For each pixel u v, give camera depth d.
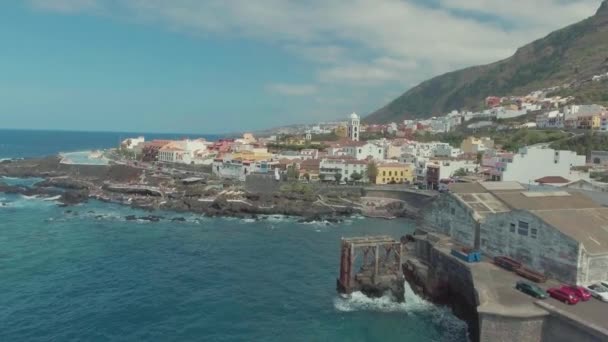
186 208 130.38
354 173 163.88
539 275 48.44
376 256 61.72
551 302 42.25
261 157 194.00
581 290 42.72
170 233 100.81
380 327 53.53
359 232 104.94
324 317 56.09
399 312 57.66
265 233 102.75
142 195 151.25
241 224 113.00
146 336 50.38
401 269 62.47
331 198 141.25
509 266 52.47
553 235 48.66
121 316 55.22
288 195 138.75
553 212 53.50
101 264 75.62
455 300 56.38
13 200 141.88
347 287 62.25
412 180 164.88
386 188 145.75
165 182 167.00
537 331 40.25
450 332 52.16
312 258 81.88
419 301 61.09
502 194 67.44
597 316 38.53
